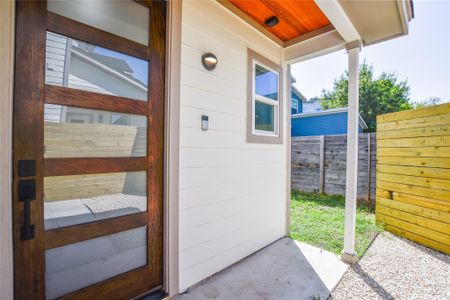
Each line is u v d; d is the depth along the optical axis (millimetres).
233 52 2490
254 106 2781
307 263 2494
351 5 2045
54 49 1329
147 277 1771
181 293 1944
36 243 1278
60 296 1374
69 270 1413
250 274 2270
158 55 1813
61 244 1364
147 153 1755
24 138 1230
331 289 2025
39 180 1284
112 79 1572
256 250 2799
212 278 2193
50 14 1309
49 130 1319
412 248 2869
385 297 1919
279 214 3223
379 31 2443
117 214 1611
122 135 1630
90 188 1486
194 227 2078
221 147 2346
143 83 1730
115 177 1602
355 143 2518
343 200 5289
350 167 2541
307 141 6070
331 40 2787
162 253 1867
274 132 3217
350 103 2568
